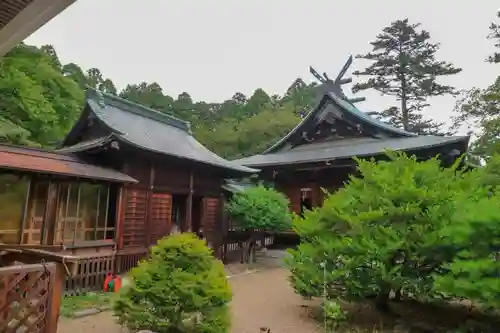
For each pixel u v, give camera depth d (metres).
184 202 13.80
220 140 36.69
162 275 5.29
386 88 34.84
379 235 6.29
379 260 6.34
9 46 4.20
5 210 9.52
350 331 6.60
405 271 6.34
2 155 8.12
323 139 21.48
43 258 4.65
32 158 8.70
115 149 10.28
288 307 8.43
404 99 34.53
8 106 16.48
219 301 5.34
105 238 10.14
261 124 36.59
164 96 45.50
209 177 14.43
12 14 3.57
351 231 6.73
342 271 6.66
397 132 18.58
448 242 5.77
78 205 9.82
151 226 11.47
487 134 16.56
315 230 7.37
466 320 6.76
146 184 11.43
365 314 7.46
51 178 8.74
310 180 19.83
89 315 7.15
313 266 7.22
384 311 7.27
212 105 48.56
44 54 21.80
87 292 8.73
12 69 16.52
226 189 15.12
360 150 17.48
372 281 6.69
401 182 6.74
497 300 4.93
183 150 13.20
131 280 5.50
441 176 7.17
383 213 6.38
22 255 4.93
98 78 43.19
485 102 17.78
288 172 20.36
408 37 33.62
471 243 5.50
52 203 8.86
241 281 11.54
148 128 13.90
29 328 4.08
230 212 14.62
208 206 14.23
